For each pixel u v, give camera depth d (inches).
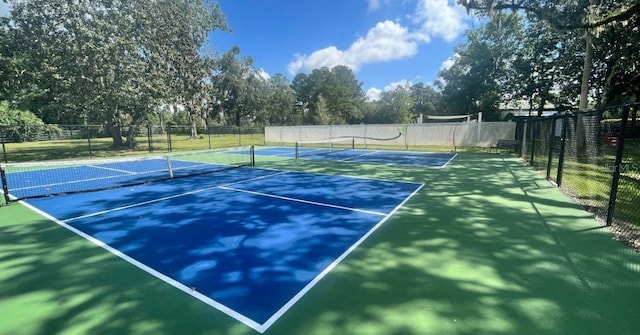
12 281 126.2
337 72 3063.5
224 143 1035.9
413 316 100.2
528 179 348.5
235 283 122.9
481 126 739.4
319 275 129.0
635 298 109.5
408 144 822.5
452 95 1423.5
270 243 164.9
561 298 109.9
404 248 156.4
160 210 231.5
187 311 104.2
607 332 91.7
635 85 694.5
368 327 94.9
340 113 2421.3
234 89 2215.8
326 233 179.6
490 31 1147.9
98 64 690.2
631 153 221.1
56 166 506.3
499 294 112.8
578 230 180.2
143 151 770.2
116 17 720.3
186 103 1051.9
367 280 124.3
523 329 93.4
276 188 311.3
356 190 299.3
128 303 109.5
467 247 156.9
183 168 474.0
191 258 146.7
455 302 107.9
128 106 767.7
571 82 941.8
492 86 1248.2
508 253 149.1
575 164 395.2
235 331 93.6
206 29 1110.4
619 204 232.4
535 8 424.5
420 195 275.6
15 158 636.1
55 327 96.9
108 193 292.2
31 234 181.5
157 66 808.3
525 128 568.7
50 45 675.4
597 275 126.5
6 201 253.3
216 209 233.5
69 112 748.0
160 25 816.3
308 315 101.3
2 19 662.5
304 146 919.0
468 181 341.1
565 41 825.5
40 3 650.2
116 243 166.6
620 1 494.3
